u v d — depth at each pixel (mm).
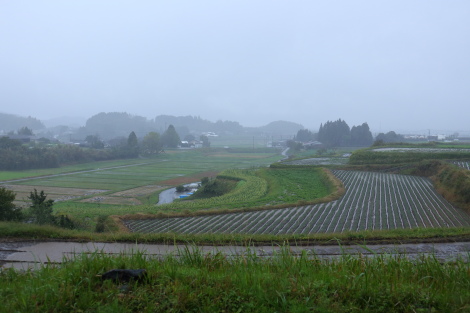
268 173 42625
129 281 5113
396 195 25969
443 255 9703
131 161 84562
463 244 10875
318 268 6066
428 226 17266
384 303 4582
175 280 5105
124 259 6086
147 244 10789
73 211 26562
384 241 11133
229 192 36656
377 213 20469
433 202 23359
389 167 39000
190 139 145375
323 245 10852
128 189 47812
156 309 4465
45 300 4500
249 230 17312
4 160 63281
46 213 17969
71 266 5715
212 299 4684
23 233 11148
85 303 4520
